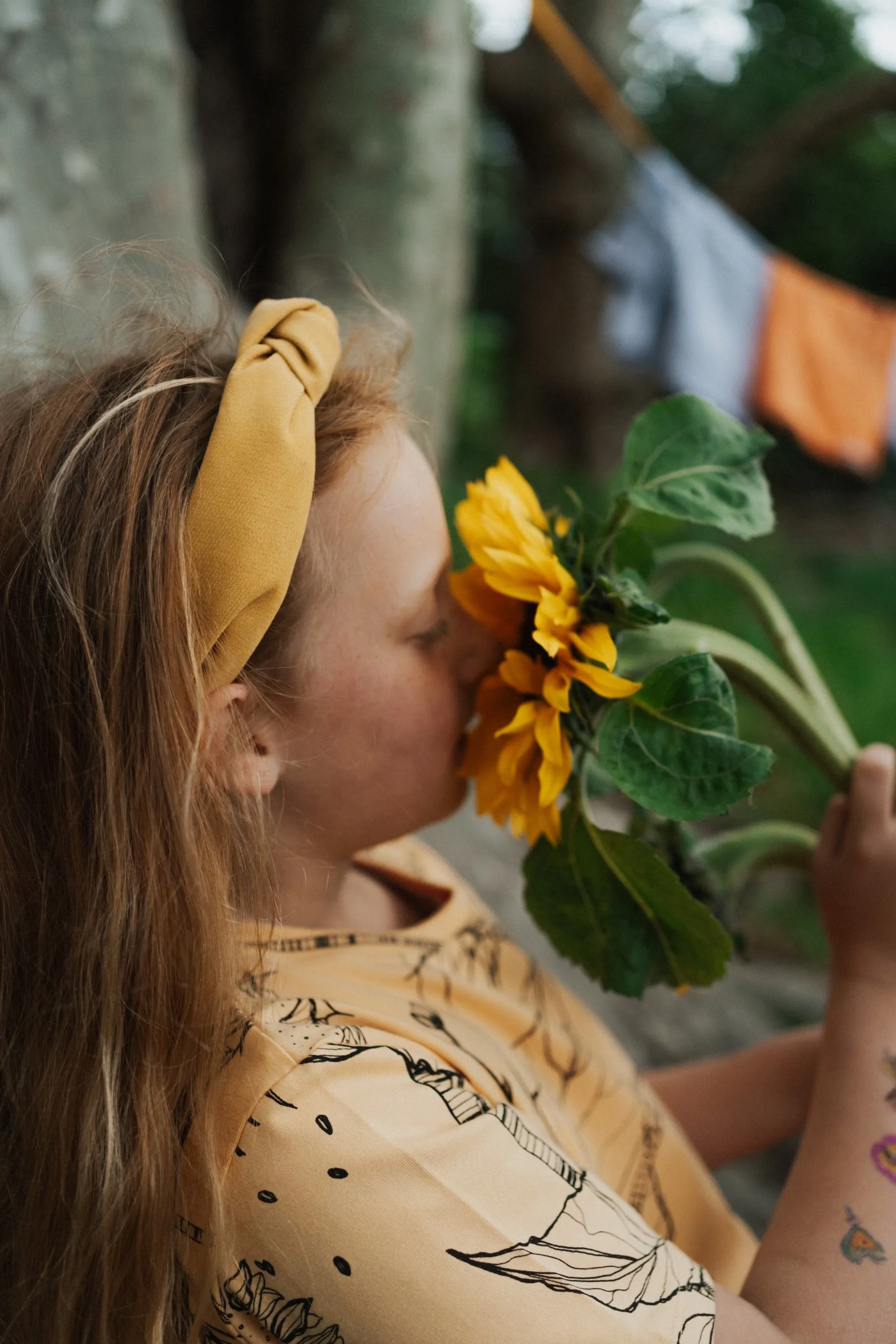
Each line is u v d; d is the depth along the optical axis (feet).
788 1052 3.08
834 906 2.45
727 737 2.02
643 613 2.07
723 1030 6.09
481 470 18.33
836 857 2.49
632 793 2.04
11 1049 2.06
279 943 2.19
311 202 6.22
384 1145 1.75
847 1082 2.23
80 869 1.97
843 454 10.96
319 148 6.15
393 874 2.78
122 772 1.93
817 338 10.51
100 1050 1.92
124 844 1.93
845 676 12.84
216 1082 1.85
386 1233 1.71
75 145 3.92
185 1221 1.84
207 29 6.76
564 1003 2.81
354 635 2.08
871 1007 2.31
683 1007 6.13
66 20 3.83
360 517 2.07
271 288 6.52
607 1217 1.86
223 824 2.03
